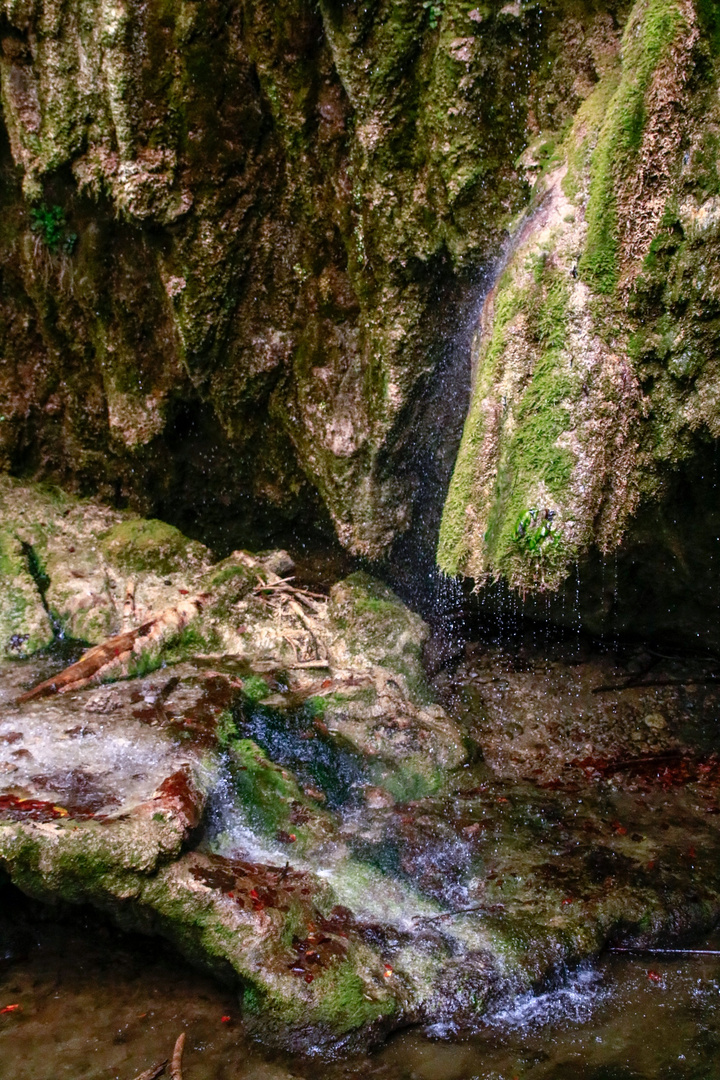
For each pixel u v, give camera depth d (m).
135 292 4.69
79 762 3.51
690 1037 2.96
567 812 4.06
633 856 3.77
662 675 4.79
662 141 2.88
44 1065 2.77
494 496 3.42
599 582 4.00
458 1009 3.01
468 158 3.62
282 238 4.36
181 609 4.54
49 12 4.18
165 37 3.97
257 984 2.89
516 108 3.53
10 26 4.29
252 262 4.39
